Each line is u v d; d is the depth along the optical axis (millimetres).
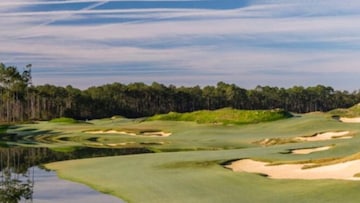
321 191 28172
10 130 103062
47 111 199250
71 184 35812
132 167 42094
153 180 35156
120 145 68938
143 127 94750
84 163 46938
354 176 32250
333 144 51938
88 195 31531
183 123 99938
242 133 80938
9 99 183375
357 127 76812
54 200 30000
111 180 36406
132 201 29328
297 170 36531
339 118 95375
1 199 30484
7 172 42375
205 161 42750
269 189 30047
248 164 41406
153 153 54156
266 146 60250
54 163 48188
